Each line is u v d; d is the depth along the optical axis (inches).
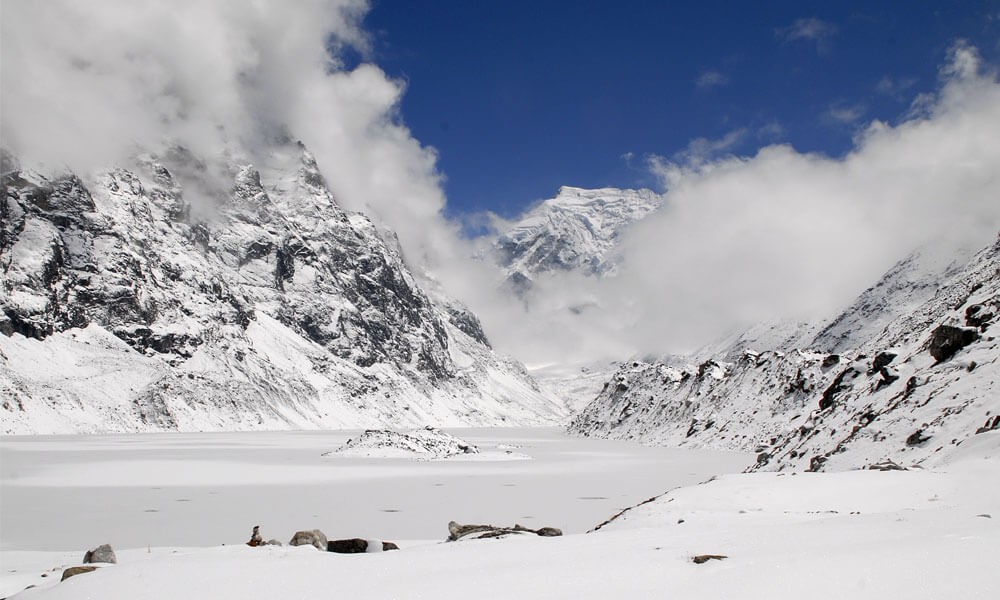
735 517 844.6
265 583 505.0
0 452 3538.4
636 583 471.5
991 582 422.3
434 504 1797.5
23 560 1025.5
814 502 928.9
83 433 5792.3
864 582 436.1
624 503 1818.4
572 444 5452.8
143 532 1365.7
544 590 462.9
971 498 855.7
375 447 3754.9
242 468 2859.3
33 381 5994.1
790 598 417.1
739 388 4579.2
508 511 1667.1
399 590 474.0
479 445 5221.5
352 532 1353.3
